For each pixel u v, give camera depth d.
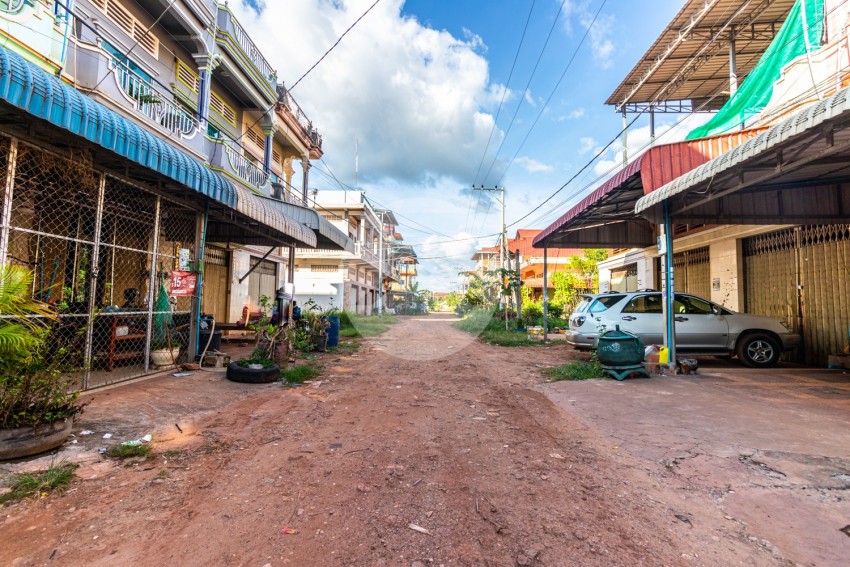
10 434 3.18
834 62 7.79
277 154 19.86
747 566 2.12
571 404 5.54
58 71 7.74
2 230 4.30
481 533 2.41
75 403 4.64
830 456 3.53
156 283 7.75
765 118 9.12
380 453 3.73
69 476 3.04
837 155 5.80
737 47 12.14
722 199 7.91
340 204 30.08
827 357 8.23
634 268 16.66
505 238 24.89
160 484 3.01
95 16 9.42
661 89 14.95
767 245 9.74
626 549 2.26
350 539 2.34
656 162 7.60
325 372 8.01
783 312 9.30
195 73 13.30
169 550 2.21
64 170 5.27
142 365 7.29
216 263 14.76
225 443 3.90
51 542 2.25
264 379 6.64
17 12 6.88
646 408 5.23
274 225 9.20
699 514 2.65
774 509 2.69
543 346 13.48
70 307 6.07
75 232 7.52
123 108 9.07
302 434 4.25
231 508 2.69
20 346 3.23
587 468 3.40
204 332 8.43
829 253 8.30
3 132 4.35
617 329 7.57
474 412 5.20
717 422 4.57
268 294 19.42
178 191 7.19
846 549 2.25
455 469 3.38
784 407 5.14
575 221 12.20
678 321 8.73
